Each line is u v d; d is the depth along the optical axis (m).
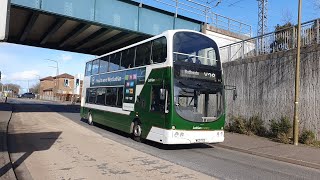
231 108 19.16
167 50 12.21
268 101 16.67
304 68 14.69
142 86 13.81
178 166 9.29
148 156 10.76
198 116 12.13
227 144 13.83
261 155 11.90
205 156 11.31
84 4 21.45
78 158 9.89
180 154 11.50
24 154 10.18
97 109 19.30
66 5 20.77
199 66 12.56
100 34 26.41
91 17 21.72
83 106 22.38
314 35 15.09
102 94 18.77
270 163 10.59
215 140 12.46
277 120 16.06
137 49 14.80
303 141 13.98
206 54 12.91
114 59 17.47
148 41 13.83
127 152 11.34
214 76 12.85
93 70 21.00
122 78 16.05
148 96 13.22
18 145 11.73
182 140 11.73
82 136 14.86
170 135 11.59
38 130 16.22
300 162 10.54
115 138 14.93
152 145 13.27
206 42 13.02
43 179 7.48
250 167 9.69
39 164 8.95
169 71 11.92
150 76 13.23
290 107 15.42
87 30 25.95
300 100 14.77
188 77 12.20
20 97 97.56
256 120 17.08
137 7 23.84
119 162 9.57
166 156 10.92
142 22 24.06
